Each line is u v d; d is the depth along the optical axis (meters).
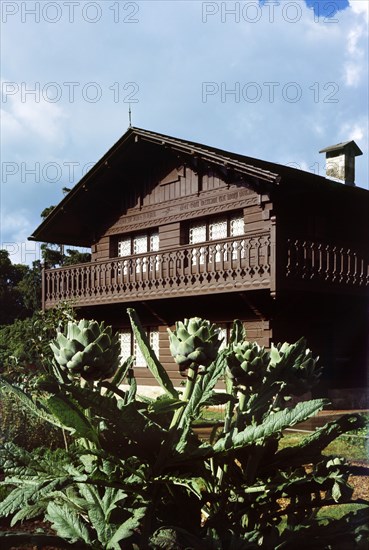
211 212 18.61
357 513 2.67
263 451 2.75
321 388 18.16
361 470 2.74
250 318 17.56
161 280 18.58
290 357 2.93
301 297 16.98
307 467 5.65
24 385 6.86
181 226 19.69
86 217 22.80
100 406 2.41
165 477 2.44
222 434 2.64
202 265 18.48
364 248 19.69
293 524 2.71
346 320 19.03
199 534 2.59
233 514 2.68
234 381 2.78
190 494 2.67
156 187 20.62
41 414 2.75
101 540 2.45
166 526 2.43
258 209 17.30
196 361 2.48
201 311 18.83
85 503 2.60
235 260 17.22
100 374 2.51
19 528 3.68
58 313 12.73
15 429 6.72
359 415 2.75
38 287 48.31
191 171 19.41
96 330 2.54
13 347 13.85
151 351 2.59
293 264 15.90
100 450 2.42
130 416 2.44
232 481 2.77
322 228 18.75
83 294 21.27
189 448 2.57
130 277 19.75
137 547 2.51
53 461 2.76
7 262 53.88
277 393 2.95
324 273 16.50
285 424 2.31
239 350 2.77
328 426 2.73
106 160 20.47
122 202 21.92
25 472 2.60
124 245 22.20
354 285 17.33
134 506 2.55
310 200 18.30
